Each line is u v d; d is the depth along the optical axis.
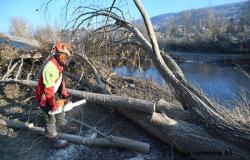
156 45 6.26
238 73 21.11
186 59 29.39
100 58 8.54
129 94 7.65
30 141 6.09
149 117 5.79
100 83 7.59
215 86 16.56
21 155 5.67
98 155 5.59
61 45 5.55
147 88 8.05
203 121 5.37
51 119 5.73
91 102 6.80
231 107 6.91
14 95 7.95
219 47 33.88
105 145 5.71
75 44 8.42
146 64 8.67
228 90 15.19
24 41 10.95
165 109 5.79
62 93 5.95
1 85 8.42
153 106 5.73
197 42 35.34
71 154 5.66
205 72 22.16
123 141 5.59
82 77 8.12
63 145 5.79
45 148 5.88
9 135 6.26
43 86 5.62
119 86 8.20
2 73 9.09
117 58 8.69
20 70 8.54
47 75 5.41
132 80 8.64
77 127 6.47
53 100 5.52
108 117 6.66
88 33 8.18
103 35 8.09
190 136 5.20
